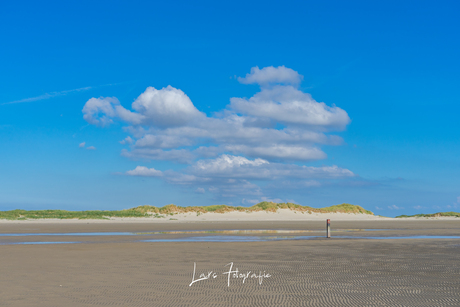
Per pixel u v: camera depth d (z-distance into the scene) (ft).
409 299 31.73
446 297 32.45
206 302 30.83
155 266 50.83
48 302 30.73
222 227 175.52
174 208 387.14
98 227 174.70
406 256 61.87
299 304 30.14
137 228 164.66
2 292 34.50
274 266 50.80
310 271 46.68
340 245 81.51
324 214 426.92
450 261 55.93
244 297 32.60
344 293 34.12
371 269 48.26
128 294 33.71
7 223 235.40
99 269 48.24
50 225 200.54
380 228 165.99
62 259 58.34
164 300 31.53
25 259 58.44
